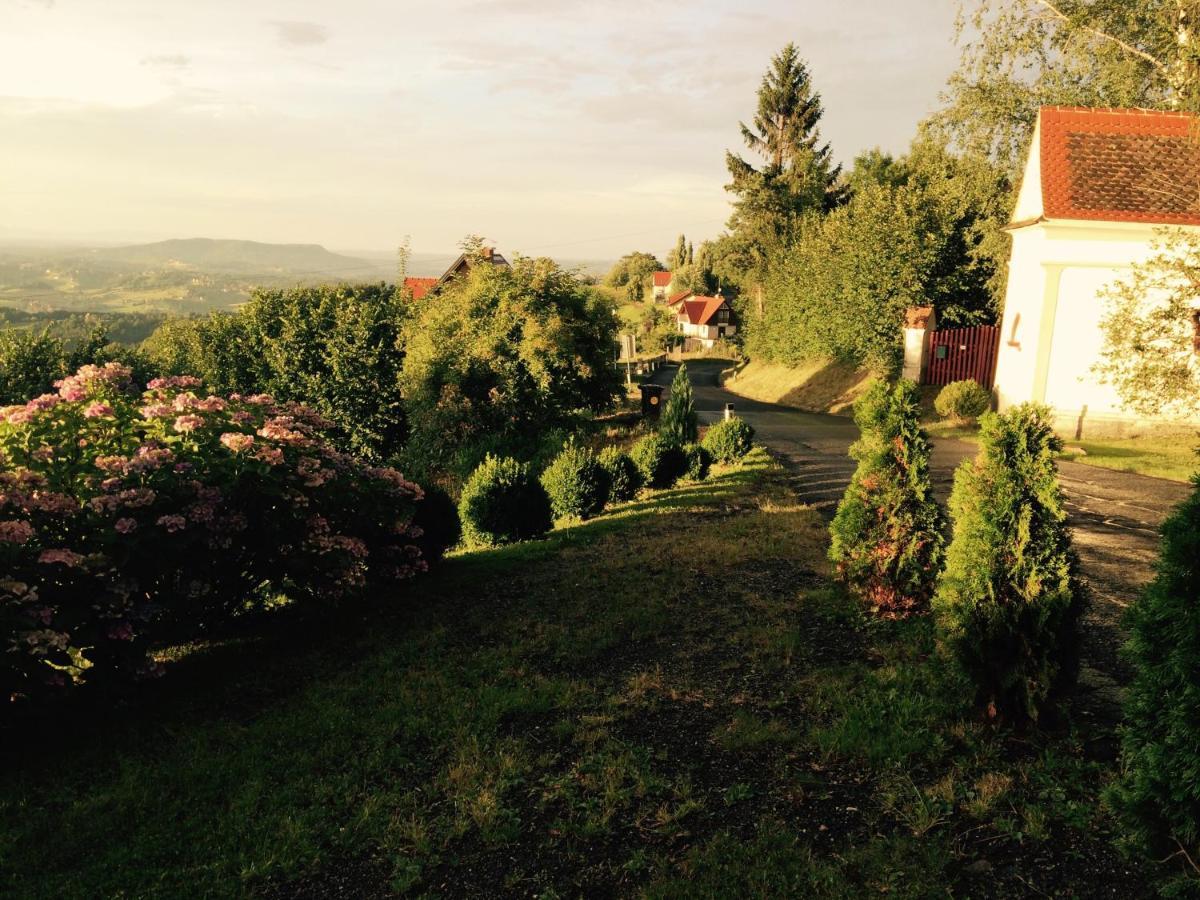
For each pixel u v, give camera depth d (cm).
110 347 3547
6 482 552
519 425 2325
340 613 807
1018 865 365
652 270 16075
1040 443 484
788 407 3262
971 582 489
